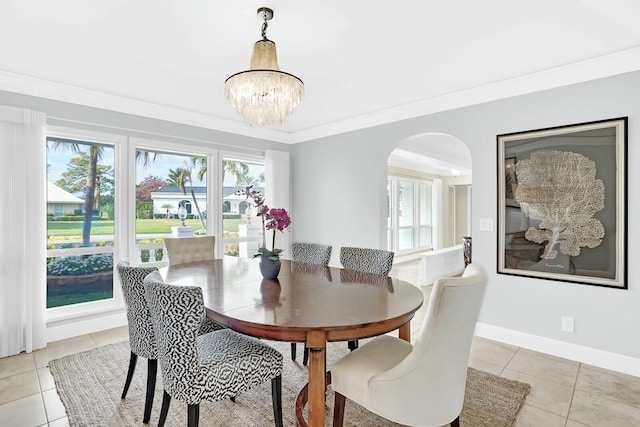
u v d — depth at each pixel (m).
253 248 4.80
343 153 4.43
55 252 3.22
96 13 2.16
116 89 3.30
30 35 2.40
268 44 2.14
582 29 2.25
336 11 2.15
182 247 3.30
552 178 2.81
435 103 3.49
